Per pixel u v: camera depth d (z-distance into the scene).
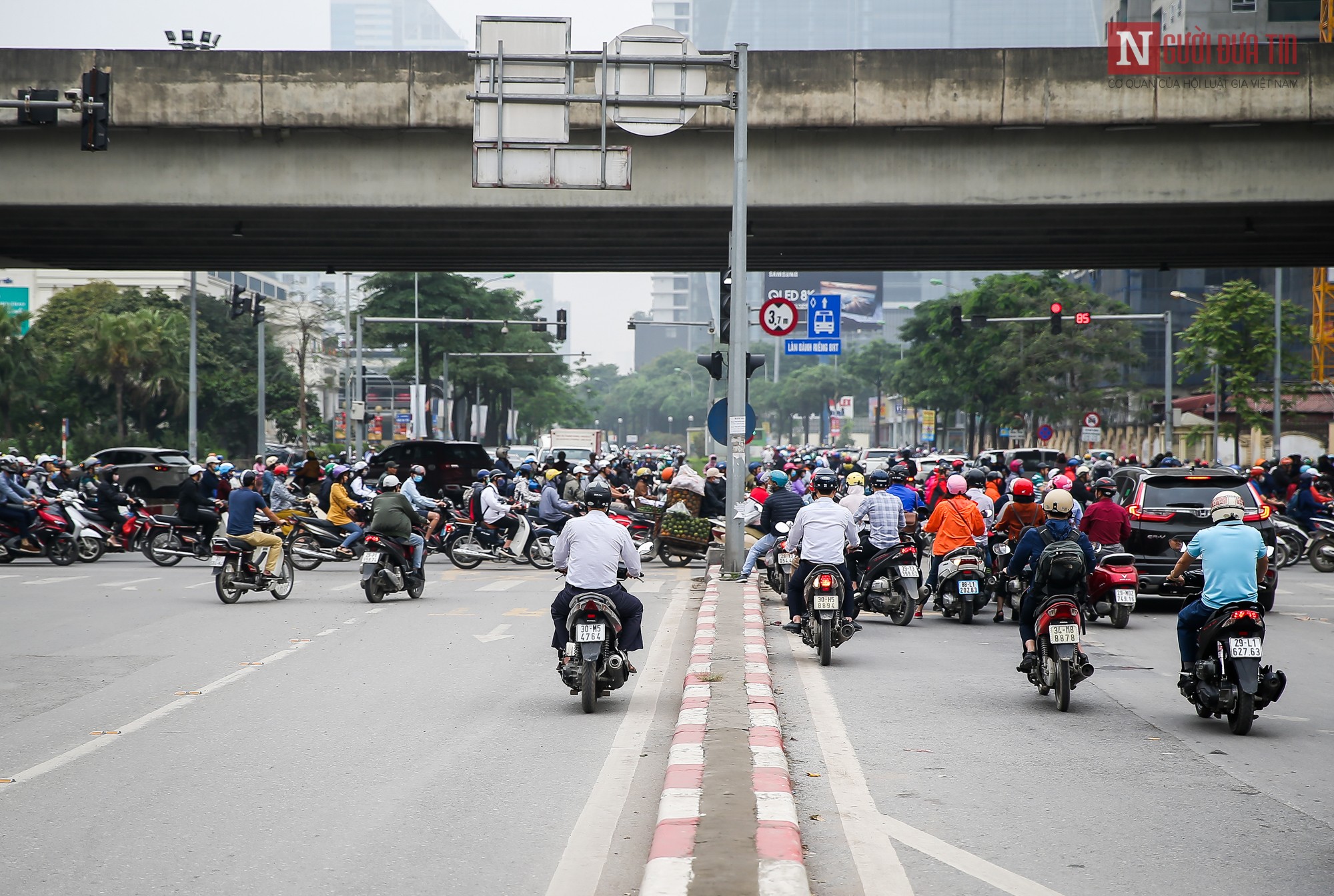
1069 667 12.59
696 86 23.94
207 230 32.75
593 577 12.75
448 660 15.98
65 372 90.12
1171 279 107.81
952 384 88.38
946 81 28.31
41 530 30.14
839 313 39.19
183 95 28.52
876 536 19.61
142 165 29.22
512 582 26.72
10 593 24.11
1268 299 63.72
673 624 19.73
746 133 25.58
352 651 16.77
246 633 18.47
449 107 28.45
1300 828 8.40
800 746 10.93
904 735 11.42
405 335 88.38
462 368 91.56
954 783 9.59
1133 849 7.88
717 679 13.50
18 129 28.88
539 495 33.16
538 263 39.72
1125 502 23.12
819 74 28.39
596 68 28.41
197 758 10.46
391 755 10.59
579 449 67.50
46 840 8.08
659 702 13.10
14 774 9.91
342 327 112.50
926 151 28.98
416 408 68.69
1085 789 9.45
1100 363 82.75
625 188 23.67
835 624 15.68
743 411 24.67
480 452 45.47
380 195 29.28
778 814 7.95
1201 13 98.00
